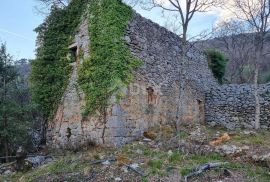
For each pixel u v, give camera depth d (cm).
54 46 1113
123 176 625
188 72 1377
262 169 680
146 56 1052
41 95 1109
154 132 1007
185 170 639
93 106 930
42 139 1103
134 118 954
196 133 1059
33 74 1142
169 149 843
